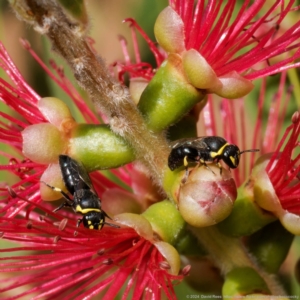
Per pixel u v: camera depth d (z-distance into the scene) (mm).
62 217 138
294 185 142
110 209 149
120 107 137
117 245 141
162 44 138
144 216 141
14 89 145
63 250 139
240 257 145
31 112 144
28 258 140
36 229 137
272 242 146
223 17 140
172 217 141
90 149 139
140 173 148
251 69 143
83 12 133
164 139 140
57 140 139
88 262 140
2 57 146
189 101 138
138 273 139
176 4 141
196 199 134
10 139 143
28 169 143
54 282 140
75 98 155
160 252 138
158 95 138
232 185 135
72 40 133
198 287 150
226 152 134
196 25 139
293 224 140
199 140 135
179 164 136
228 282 143
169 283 138
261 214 142
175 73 138
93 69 135
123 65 152
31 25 135
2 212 141
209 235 145
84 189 136
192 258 149
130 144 139
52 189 139
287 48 140
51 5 131
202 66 136
